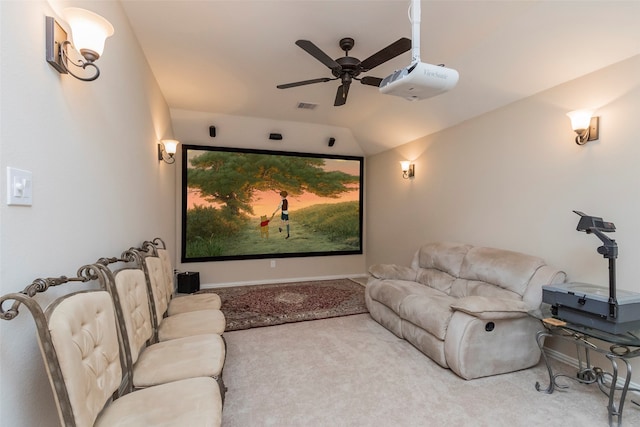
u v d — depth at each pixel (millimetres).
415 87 1641
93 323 1182
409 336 2930
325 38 2713
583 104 2553
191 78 3512
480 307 2332
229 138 5188
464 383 2299
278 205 5574
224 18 2434
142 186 2744
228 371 2455
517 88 3002
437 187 4238
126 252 2021
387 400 2090
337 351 2818
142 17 2391
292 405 2031
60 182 1295
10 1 973
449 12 2352
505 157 3244
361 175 6117
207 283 5164
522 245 3057
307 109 4586
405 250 4926
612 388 1840
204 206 5145
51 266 1224
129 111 2344
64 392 954
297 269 5719
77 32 1229
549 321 2086
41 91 1151
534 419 1905
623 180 2295
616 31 2160
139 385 1521
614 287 1845
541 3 2234
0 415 917
